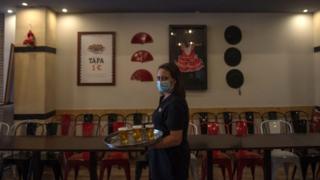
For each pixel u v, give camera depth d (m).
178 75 2.38
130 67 6.28
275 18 6.33
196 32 6.25
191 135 3.90
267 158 3.48
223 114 6.09
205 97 6.28
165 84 2.35
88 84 6.24
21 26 5.72
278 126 4.73
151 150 2.41
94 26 6.25
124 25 6.27
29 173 4.02
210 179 3.41
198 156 4.48
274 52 6.32
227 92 6.29
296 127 4.71
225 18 6.29
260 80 6.31
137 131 2.41
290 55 6.33
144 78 6.27
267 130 4.71
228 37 6.27
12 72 6.00
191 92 6.28
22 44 5.72
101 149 3.09
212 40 6.29
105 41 6.25
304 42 6.35
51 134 4.40
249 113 6.11
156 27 6.27
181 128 2.25
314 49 6.34
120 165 4.17
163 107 2.34
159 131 2.32
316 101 6.32
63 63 6.24
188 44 6.23
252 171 4.62
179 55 6.22
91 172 3.62
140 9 6.04
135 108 6.27
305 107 6.33
